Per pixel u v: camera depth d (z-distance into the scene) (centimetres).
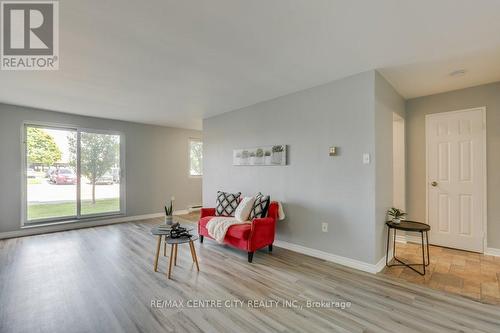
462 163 340
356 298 215
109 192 523
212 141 496
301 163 341
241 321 183
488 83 320
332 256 303
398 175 384
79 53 234
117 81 307
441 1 164
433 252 333
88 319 184
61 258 310
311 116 331
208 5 167
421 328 174
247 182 420
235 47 226
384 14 178
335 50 233
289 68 272
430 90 346
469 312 193
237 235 307
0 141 401
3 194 402
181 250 345
